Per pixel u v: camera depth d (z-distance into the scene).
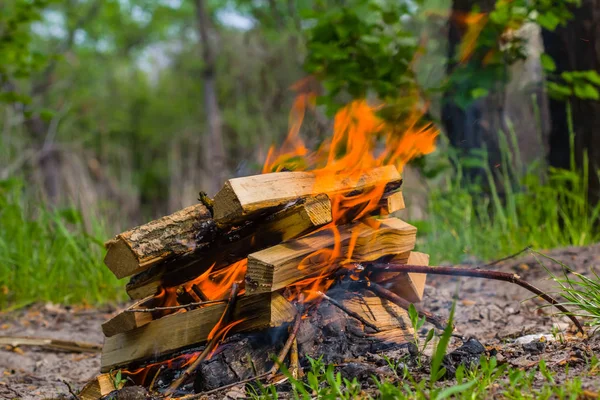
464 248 5.38
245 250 2.65
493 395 2.12
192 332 2.69
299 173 2.66
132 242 2.55
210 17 16.67
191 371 2.62
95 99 17.67
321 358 2.57
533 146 6.35
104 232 5.90
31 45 14.66
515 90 6.48
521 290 4.20
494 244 5.39
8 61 6.74
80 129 16.66
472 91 5.41
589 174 5.57
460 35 5.80
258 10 13.73
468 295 4.20
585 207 5.41
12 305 5.17
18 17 6.66
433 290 4.17
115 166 16.14
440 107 6.14
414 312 2.60
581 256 4.69
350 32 5.64
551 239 5.32
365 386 2.42
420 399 2.07
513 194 5.65
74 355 4.02
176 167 12.98
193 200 11.63
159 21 17.84
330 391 2.28
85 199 7.34
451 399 2.14
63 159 11.98
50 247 5.61
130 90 19.20
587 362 2.47
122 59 18.86
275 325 2.55
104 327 2.84
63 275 5.38
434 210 5.80
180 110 19.05
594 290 3.02
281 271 2.47
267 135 13.15
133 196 13.34
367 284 2.97
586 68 5.54
